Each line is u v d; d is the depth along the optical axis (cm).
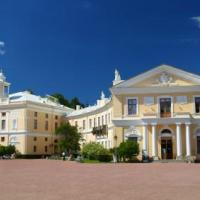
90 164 4422
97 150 5234
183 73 5619
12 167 3766
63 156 6481
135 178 2283
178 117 5397
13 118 8312
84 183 1986
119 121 5678
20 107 8244
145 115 5541
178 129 5391
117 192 1587
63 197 1438
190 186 1809
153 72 5688
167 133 5475
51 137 8794
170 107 5591
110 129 6638
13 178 2341
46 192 1598
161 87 5619
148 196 1458
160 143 5462
